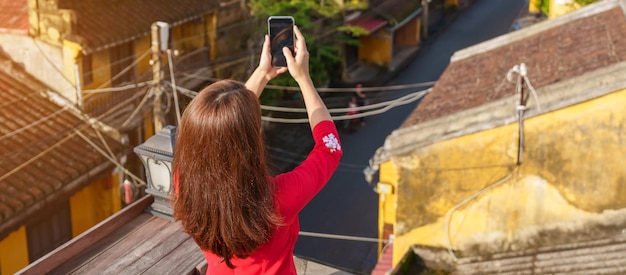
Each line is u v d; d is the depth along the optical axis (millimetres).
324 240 16359
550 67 11094
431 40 33219
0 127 11633
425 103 12148
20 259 10883
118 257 3414
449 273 9891
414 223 10445
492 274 9539
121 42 13211
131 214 3756
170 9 15164
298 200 1912
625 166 8938
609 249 9000
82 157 11875
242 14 18219
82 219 12531
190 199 1837
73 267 3314
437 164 9984
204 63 16875
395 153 10164
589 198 9266
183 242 3578
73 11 12156
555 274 8984
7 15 13055
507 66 12297
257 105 1826
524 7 37844
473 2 38969
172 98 15016
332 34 25031
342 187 19016
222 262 2016
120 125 13141
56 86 12688
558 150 9203
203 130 1766
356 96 25562
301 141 21359
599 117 8836
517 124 9273
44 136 11820
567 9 24969
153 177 3771
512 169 9570
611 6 13188
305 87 2129
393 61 30203
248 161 1775
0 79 12578
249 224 1800
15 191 10516
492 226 9961
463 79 12828
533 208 9648
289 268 2006
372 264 15430
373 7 29016
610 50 10609
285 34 2123
